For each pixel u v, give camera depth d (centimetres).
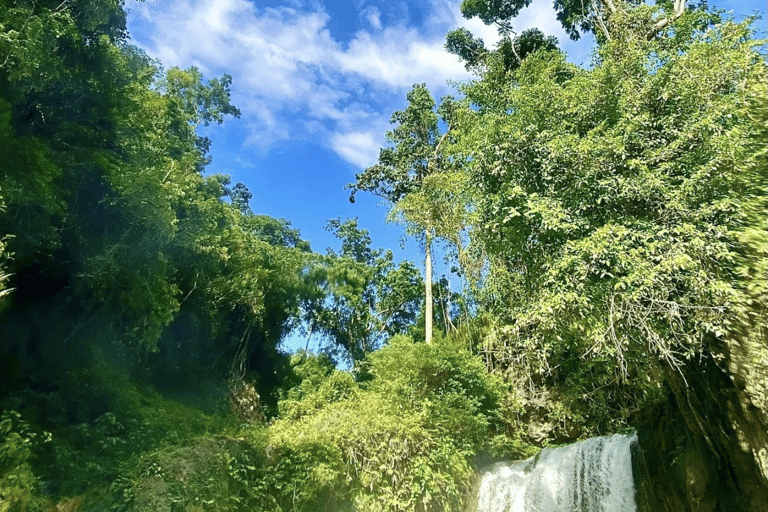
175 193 1449
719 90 739
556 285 677
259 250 2527
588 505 1101
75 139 1163
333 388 1516
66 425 1013
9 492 699
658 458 919
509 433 1513
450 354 1515
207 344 2272
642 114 754
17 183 859
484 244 916
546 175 754
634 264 616
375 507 1111
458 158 1070
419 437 1249
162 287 1351
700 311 613
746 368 602
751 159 613
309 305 3167
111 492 848
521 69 1122
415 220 2042
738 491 675
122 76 1251
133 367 1567
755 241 583
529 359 1306
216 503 909
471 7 2194
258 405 2477
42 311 1177
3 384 999
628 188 664
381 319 3322
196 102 2900
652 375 1000
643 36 1080
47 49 920
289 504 1041
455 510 1209
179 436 1226
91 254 1167
